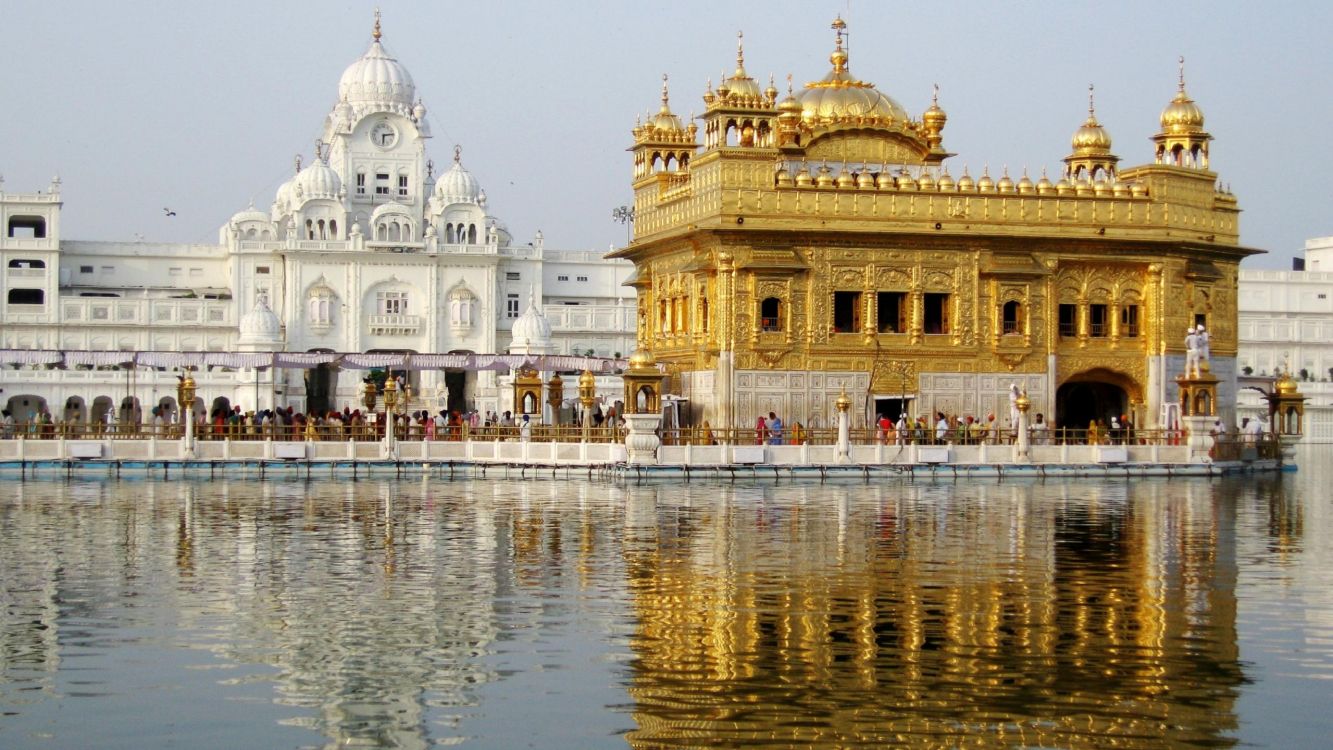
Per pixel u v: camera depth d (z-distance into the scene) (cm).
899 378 6034
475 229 13038
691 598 2697
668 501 4503
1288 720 1911
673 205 6456
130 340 12256
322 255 12575
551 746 1811
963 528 3759
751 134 5959
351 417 6750
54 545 3406
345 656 2241
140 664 2191
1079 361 6231
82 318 12138
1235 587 2836
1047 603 2658
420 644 2317
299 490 4912
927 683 2080
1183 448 5772
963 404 6088
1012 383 6122
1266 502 4569
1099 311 6281
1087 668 2164
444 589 2798
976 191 6094
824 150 6512
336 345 12625
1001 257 6109
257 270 12569
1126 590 2797
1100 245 6194
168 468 5500
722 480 5284
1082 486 5194
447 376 12638
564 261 13550
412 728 1881
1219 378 6359
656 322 6612
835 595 2731
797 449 5394
